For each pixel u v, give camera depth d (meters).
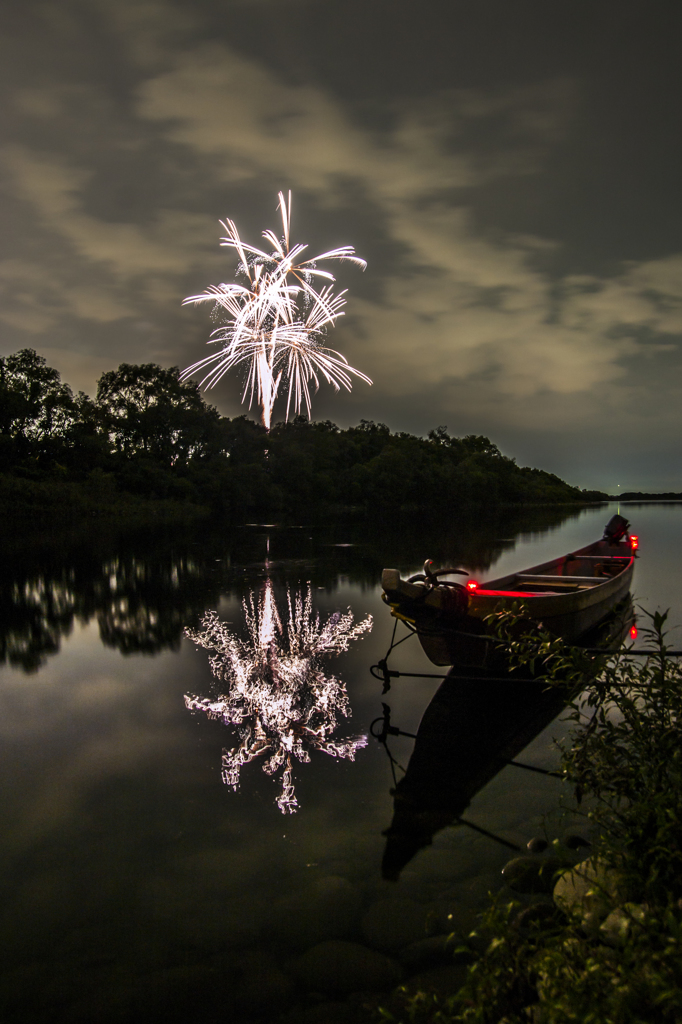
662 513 50.97
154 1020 2.88
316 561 20.80
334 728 6.38
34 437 51.50
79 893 3.80
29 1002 3.00
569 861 3.41
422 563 20.20
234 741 6.06
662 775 3.44
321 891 3.74
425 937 3.34
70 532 34.81
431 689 7.59
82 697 7.39
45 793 5.05
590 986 2.19
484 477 80.62
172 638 10.20
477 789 5.01
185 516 51.88
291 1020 2.86
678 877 2.89
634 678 3.91
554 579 10.45
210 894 3.75
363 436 92.31
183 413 58.31
